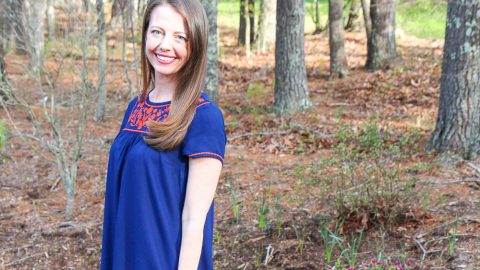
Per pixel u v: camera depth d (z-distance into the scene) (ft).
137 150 6.23
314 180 16.52
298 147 23.58
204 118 6.13
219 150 6.14
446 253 13.21
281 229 15.40
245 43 58.44
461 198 16.20
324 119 28.68
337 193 16.43
